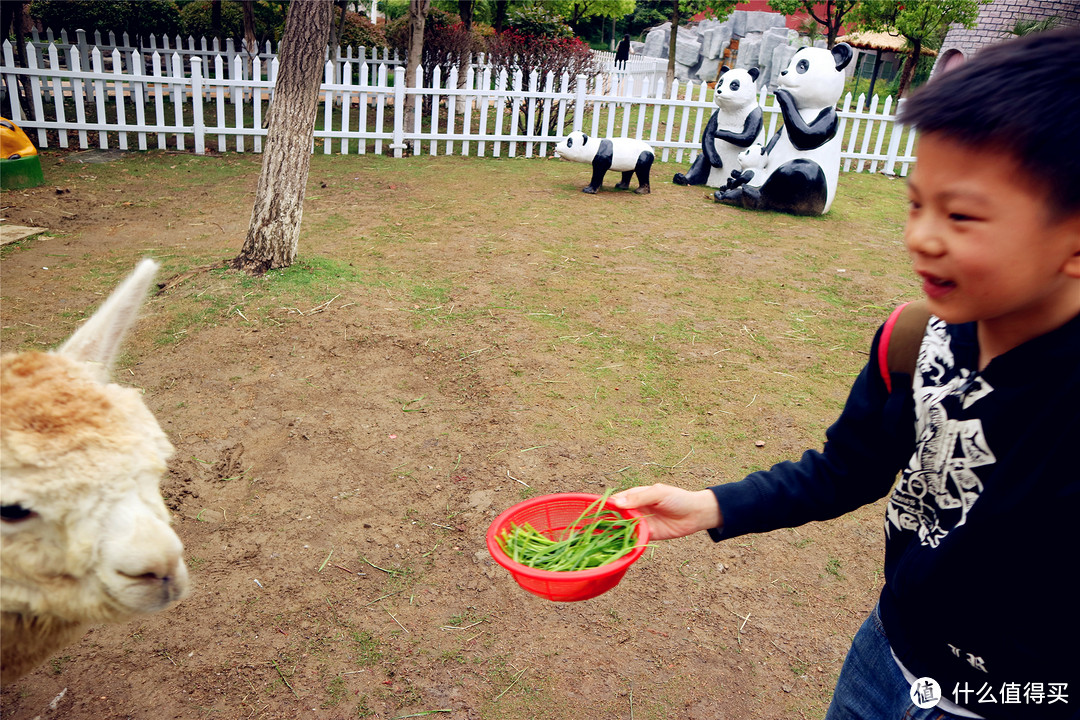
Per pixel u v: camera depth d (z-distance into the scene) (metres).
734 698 2.91
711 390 5.27
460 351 5.61
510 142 13.73
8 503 1.67
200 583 3.38
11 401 1.73
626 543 1.88
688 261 8.05
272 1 20.66
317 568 3.51
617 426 4.75
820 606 3.39
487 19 24.75
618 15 26.84
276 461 4.30
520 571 1.73
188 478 4.10
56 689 2.82
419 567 3.54
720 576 3.55
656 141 14.23
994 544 1.27
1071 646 1.27
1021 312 1.23
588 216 9.64
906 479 1.49
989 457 1.29
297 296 6.16
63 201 9.38
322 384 5.09
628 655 3.09
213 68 18.89
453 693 2.88
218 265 6.70
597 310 6.51
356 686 2.89
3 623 1.91
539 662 3.04
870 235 9.76
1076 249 1.11
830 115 10.21
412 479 4.18
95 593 1.81
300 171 6.44
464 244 8.10
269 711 2.77
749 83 11.55
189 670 2.93
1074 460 1.15
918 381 1.47
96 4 19.08
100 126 12.12
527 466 4.30
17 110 11.79
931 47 27.38
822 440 4.71
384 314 6.06
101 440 1.75
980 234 1.12
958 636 1.40
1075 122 1.02
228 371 5.18
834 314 6.84
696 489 4.14
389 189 10.61
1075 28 1.12
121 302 2.21
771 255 8.50
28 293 6.45
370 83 19.03
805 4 25.02
